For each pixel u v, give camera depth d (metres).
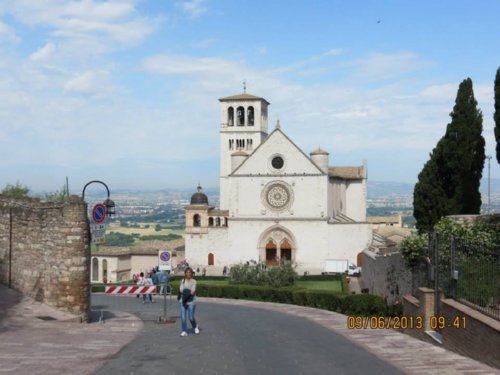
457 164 49.50
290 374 17.19
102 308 43.00
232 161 103.94
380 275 53.59
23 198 32.59
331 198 103.81
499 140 37.56
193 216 104.06
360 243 97.94
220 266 102.38
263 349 21.38
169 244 130.38
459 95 50.06
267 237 100.88
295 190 100.06
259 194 101.00
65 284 29.84
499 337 17.14
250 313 37.72
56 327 26.95
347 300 38.84
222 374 17.25
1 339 22.97
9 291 32.22
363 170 115.75
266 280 65.88
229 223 101.50
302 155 99.94
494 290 19.53
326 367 18.08
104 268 109.81
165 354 20.44
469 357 19.20
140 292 33.91
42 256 30.89
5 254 33.25
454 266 22.36
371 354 20.17
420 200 51.84
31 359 19.25
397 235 119.88
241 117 121.94
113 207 36.38
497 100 37.44
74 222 29.89
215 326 29.19
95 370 17.75
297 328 27.86
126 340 23.81
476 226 33.16
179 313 38.31
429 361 18.75
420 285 31.62
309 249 99.19
